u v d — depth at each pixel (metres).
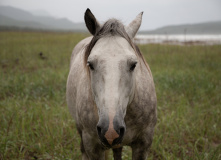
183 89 5.17
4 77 6.11
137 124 1.96
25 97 4.84
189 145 3.18
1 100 4.81
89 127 2.00
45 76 6.18
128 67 1.68
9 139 3.23
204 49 11.38
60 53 10.50
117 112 1.53
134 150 2.17
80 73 2.40
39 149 3.06
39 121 3.71
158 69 6.82
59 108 4.23
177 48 11.93
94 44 1.91
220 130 3.58
